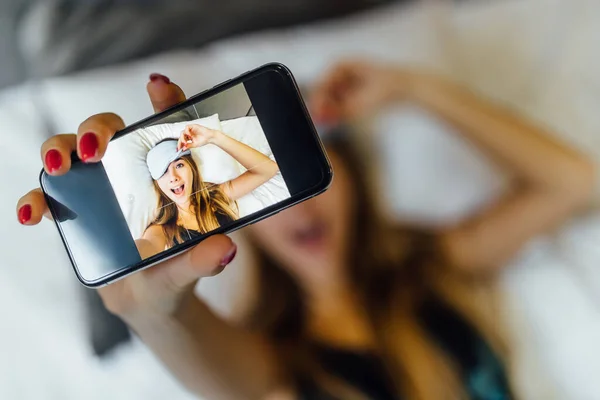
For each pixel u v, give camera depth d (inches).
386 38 35.8
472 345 34.4
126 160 16.3
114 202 16.4
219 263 15.3
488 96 36.7
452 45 36.4
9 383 32.9
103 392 33.1
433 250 36.5
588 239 36.2
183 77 32.5
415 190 37.0
